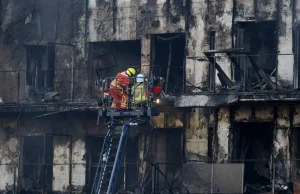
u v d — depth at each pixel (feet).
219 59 254.68
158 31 265.13
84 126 274.77
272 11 250.16
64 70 278.87
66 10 280.10
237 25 255.29
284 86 245.86
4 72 286.66
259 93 235.40
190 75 260.01
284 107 244.63
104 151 231.50
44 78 286.25
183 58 270.05
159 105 249.96
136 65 280.31
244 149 257.55
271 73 252.01
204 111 255.91
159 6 265.75
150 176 263.90
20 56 286.66
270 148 251.19
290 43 247.09
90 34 276.00
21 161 284.00
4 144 285.02
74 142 276.00
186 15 261.44
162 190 260.21
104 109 221.66
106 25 273.33
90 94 275.18
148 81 221.05
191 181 236.22
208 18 258.57
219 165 233.55
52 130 279.08
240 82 248.93
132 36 269.23
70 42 278.46
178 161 266.16
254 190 241.14
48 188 280.92
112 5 272.92
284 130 244.22
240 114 249.75
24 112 275.18
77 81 276.82
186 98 245.24
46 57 286.66
